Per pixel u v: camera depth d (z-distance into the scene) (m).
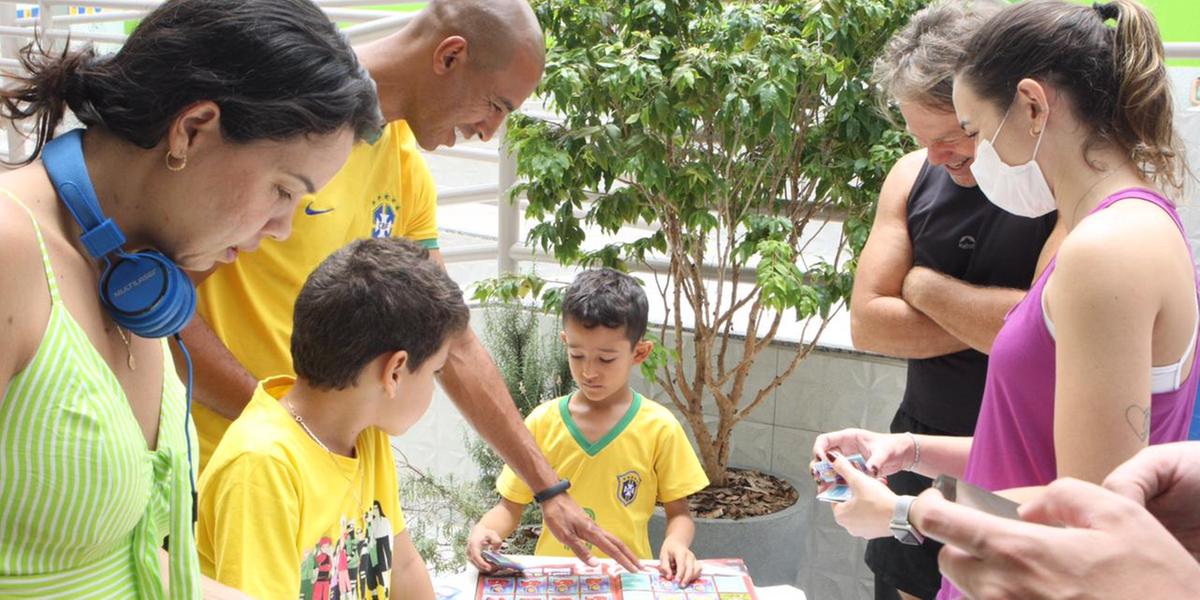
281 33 0.93
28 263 0.89
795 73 2.61
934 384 2.15
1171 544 0.54
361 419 1.49
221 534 1.34
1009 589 0.54
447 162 4.92
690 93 2.72
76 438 0.92
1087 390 1.12
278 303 1.75
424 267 1.49
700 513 2.86
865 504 1.25
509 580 1.89
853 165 2.79
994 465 1.35
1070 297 1.14
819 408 3.14
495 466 3.12
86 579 0.99
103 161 0.96
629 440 2.33
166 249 1.01
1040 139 1.25
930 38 1.79
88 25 4.88
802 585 3.22
